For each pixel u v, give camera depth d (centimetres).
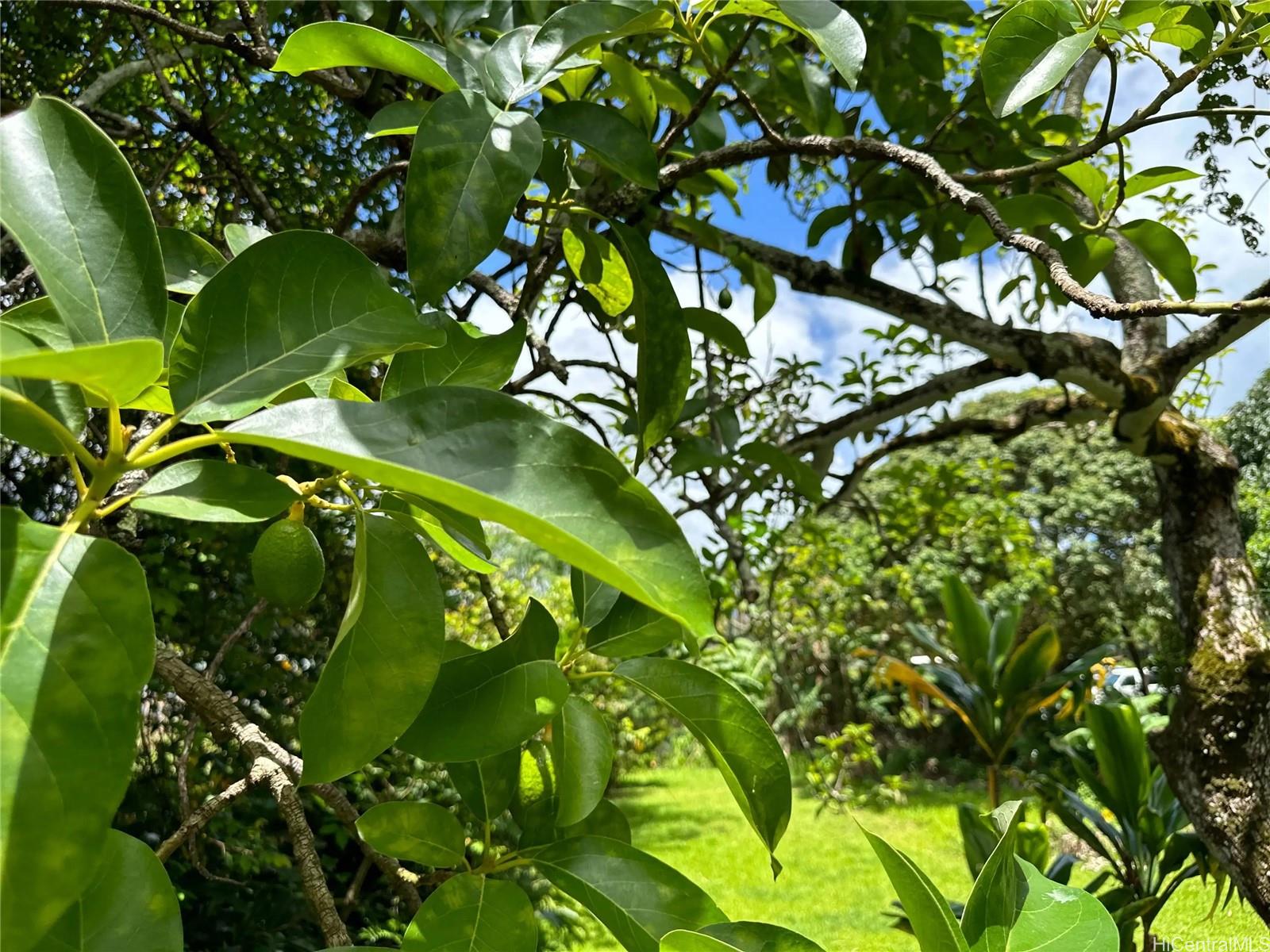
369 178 159
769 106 238
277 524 74
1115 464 1092
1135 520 1074
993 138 241
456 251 89
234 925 387
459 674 83
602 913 86
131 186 58
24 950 41
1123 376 254
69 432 51
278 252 63
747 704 91
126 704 46
